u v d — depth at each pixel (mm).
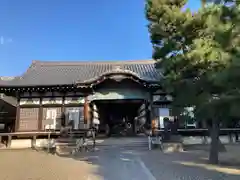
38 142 17062
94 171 8797
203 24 9023
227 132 16875
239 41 5105
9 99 22891
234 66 4504
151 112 17641
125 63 23500
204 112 5777
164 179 7480
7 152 14500
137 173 8391
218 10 6309
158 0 11148
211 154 9844
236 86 4613
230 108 4637
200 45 8672
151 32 11461
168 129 15031
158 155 12031
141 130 19562
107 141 16203
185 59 9141
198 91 7340
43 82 17766
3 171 8914
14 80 18469
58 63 23531
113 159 11195
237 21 5156
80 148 13898
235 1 5309
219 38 5270
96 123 19531
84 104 18016
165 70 10242
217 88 5750
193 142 16703
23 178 7875
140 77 17203
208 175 7699
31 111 17906
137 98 18281
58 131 17438
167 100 17781
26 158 12016
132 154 12461
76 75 19891
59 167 9539
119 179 7656
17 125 17578
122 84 18578
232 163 9578
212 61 7172
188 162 10016
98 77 17359
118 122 22500
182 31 9945
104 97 18344
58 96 18203
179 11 10273
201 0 8250
